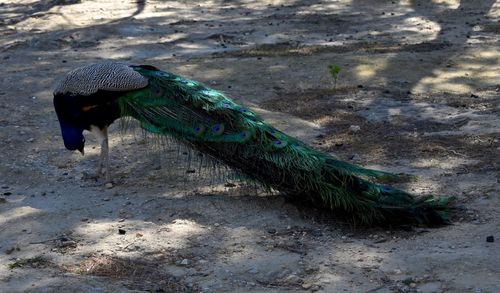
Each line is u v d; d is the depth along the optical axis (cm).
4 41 1481
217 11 1842
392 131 867
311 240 583
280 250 566
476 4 1809
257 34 1525
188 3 1975
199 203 649
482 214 614
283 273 530
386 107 972
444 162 751
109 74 661
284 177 614
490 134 832
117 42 1457
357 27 1589
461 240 566
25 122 902
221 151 634
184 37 1495
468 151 780
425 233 585
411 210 594
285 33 1532
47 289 498
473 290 487
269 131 630
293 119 912
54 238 594
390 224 596
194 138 641
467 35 1455
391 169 736
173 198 668
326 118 925
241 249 571
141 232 601
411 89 1062
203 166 699
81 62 1259
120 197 679
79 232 604
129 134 845
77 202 669
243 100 1006
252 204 645
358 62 1210
